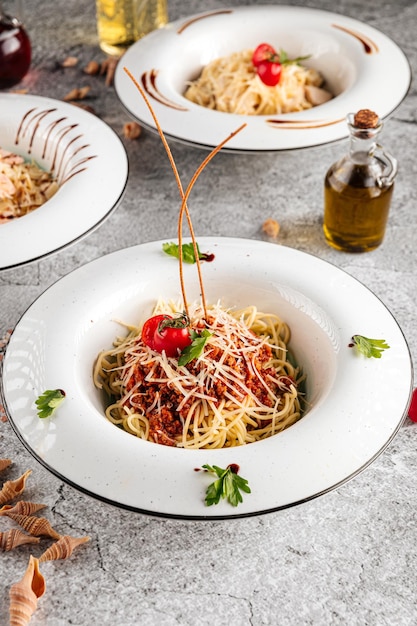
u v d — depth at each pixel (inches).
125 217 44.9
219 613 31.5
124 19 54.4
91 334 36.1
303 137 44.2
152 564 32.7
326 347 35.6
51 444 32.3
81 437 32.4
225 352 34.6
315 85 51.0
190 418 34.3
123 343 36.7
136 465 31.8
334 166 41.4
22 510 33.6
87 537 32.9
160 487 31.3
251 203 45.6
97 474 31.6
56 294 36.5
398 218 44.7
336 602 31.8
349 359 34.6
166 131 44.7
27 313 35.9
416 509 34.0
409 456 35.4
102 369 36.2
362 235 42.1
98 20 55.4
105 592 32.0
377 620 31.4
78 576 32.4
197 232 44.0
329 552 32.9
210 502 31.0
